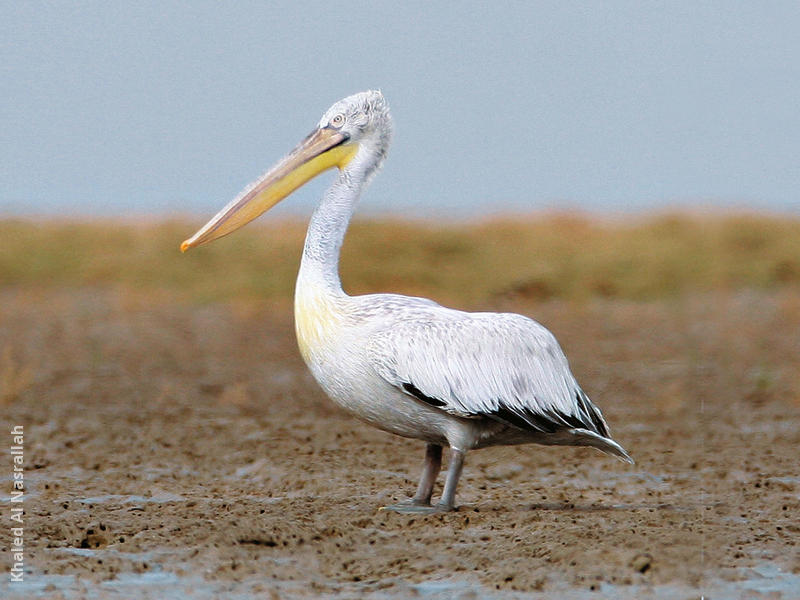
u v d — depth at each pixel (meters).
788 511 11.41
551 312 32.47
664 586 8.93
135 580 9.18
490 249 40.19
